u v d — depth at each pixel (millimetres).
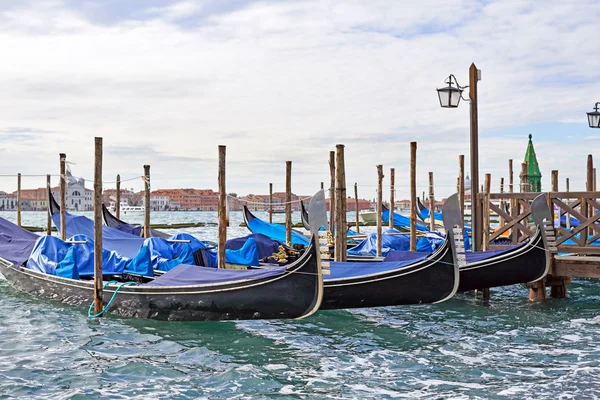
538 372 9016
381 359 9883
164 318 12062
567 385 8414
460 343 10766
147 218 20828
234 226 59094
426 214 31234
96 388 8492
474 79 13891
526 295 15336
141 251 14094
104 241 16859
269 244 16953
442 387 8492
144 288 12195
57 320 12367
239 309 11359
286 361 9805
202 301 11617
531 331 11516
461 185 20797
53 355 10016
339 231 15188
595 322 12227
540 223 13297
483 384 8570
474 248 14430
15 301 14203
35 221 83188
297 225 47344
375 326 12070
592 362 9445
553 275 13922
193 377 9000
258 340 11039
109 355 10062
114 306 12656
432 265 12008
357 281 12305
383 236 19359
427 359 9836
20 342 10758
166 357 9984
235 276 11531
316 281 10789
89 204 132375
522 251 13289
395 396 8195
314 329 11844
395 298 12250
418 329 11828
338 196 15211
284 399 8141
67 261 13984
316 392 8383
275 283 11016
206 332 11531
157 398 8156
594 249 13188
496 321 12391
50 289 14195
